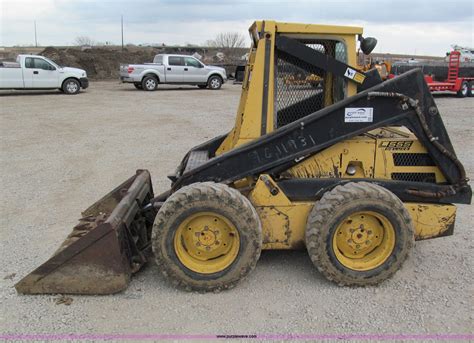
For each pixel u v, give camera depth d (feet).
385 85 12.51
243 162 12.87
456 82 65.72
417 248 15.37
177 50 156.35
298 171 13.48
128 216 13.47
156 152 30.48
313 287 12.85
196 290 12.55
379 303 12.05
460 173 13.35
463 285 12.94
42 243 16.12
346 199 12.10
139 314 11.64
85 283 12.32
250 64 14.23
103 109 51.24
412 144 13.41
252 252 12.28
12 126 40.37
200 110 50.49
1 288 12.92
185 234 12.58
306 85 13.74
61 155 29.76
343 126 12.67
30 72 64.34
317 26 13.21
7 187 22.91
